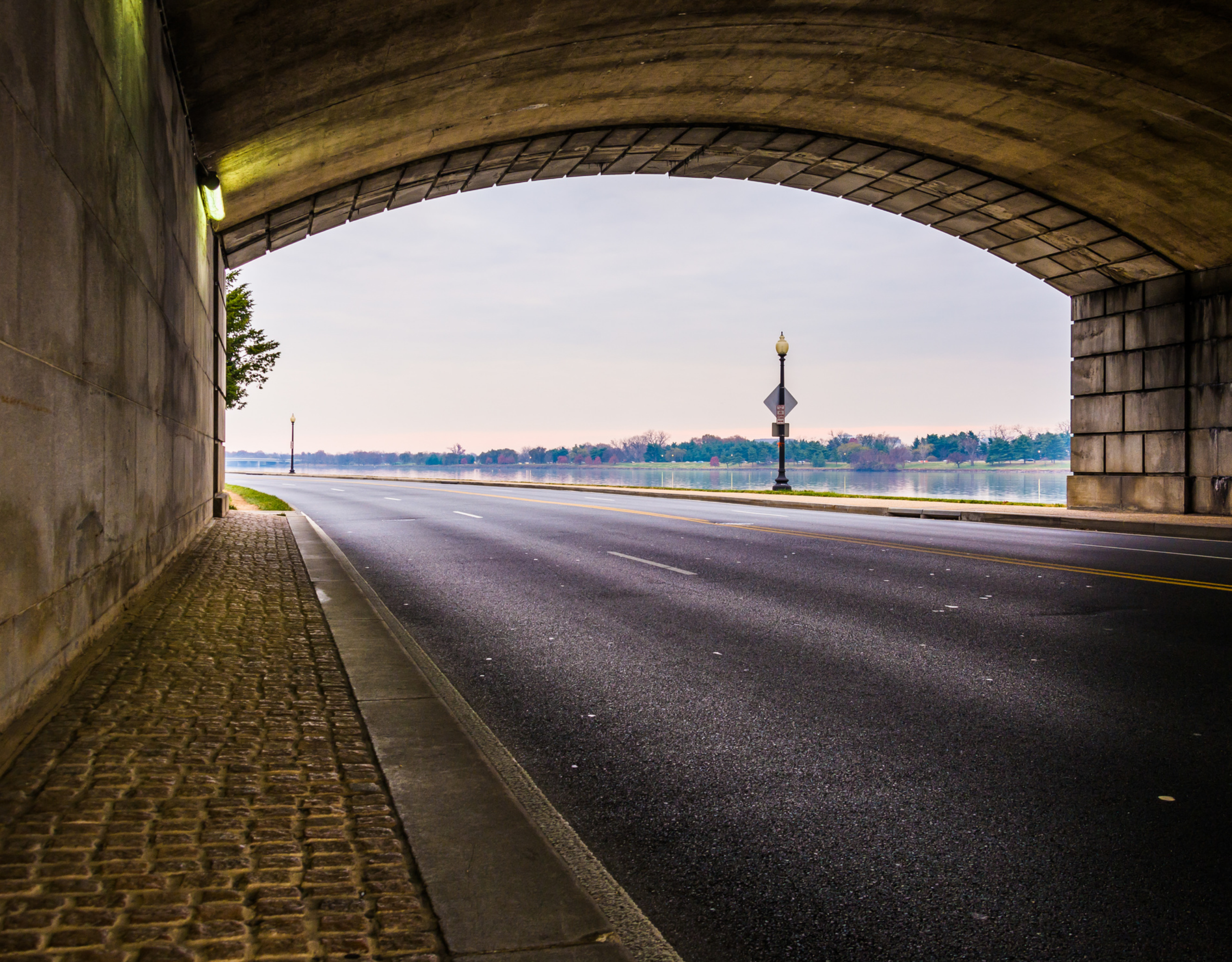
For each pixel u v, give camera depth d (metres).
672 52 14.59
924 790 3.98
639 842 3.46
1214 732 4.75
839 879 3.15
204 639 6.11
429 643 7.05
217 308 16.86
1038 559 12.17
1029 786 4.02
